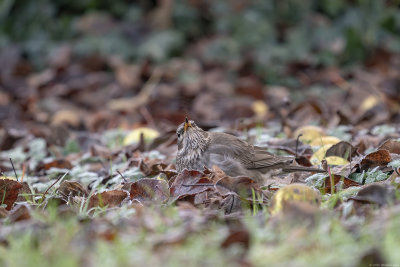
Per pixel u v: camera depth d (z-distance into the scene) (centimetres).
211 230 579
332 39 2034
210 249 525
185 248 529
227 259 506
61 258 508
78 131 1662
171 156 1075
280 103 1677
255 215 676
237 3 2080
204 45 2034
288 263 496
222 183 735
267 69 1961
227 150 918
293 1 2091
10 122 1730
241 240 544
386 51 1978
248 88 1752
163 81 1919
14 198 820
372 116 1448
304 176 912
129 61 2023
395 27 2067
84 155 1139
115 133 1359
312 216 595
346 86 1792
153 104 1756
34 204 779
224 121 1603
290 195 663
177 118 1614
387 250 503
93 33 2069
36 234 584
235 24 2058
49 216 657
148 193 773
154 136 1266
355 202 670
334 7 2081
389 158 843
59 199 768
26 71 2058
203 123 1373
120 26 2070
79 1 2128
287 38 2047
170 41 2012
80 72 2000
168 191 766
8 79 2022
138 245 551
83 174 964
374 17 2077
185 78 1914
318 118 1350
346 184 806
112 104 1762
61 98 1903
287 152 1041
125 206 709
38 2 2134
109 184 950
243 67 1970
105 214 712
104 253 520
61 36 2106
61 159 1112
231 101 1728
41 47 2095
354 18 2070
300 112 1391
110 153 1139
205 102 1727
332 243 529
